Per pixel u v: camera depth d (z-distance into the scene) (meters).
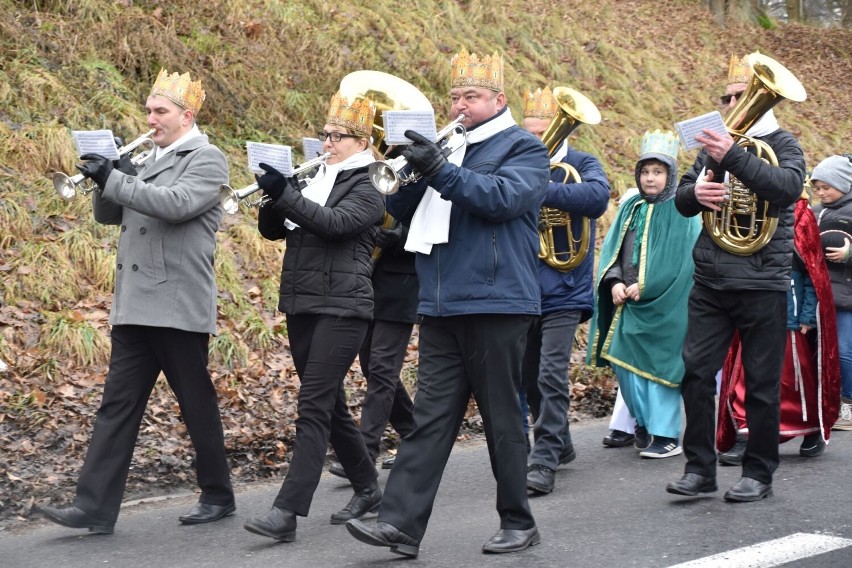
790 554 4.89
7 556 5.09
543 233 6.81
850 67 23.59
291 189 5.16
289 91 12.44
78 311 8.48
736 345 7.12
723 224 5.77
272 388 8.29
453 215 4.80
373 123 5.69
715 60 20.78
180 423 7.39
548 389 6.58
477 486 6.57
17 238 8.87
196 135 5.61
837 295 8.10
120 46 11.36
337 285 5.40
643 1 22.64
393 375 6.58
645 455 7.36
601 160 14.60
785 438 7.20
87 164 5.18
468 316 4.80
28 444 6.66
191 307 5.45
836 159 8.20
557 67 16.75
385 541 4.71
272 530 5.14
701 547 5.02
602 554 4.93
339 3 14.29
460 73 4.91
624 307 7.50
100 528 5.38
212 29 12.50
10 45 10.73
